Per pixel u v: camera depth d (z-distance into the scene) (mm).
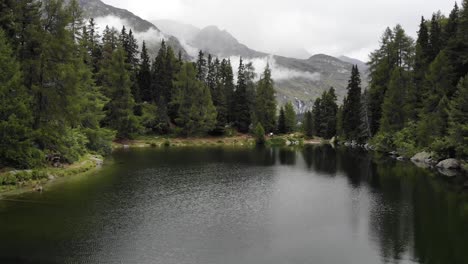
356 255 15969
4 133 27047
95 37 76312
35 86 31078
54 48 32125
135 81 80125
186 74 79562
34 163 30469
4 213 20938
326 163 47500
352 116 81812
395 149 59156
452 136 39125
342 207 24172
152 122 77438
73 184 29562
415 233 18844
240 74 91812
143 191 27969
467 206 24109
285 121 101312
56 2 32531
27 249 15711
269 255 15844
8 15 29844
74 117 34281
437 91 49594
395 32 70875
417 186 31000
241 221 20797
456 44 50969
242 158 52250
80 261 14633
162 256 15430
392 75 63125
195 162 46031
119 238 17422
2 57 27203
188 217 21328
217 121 82875
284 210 23344
